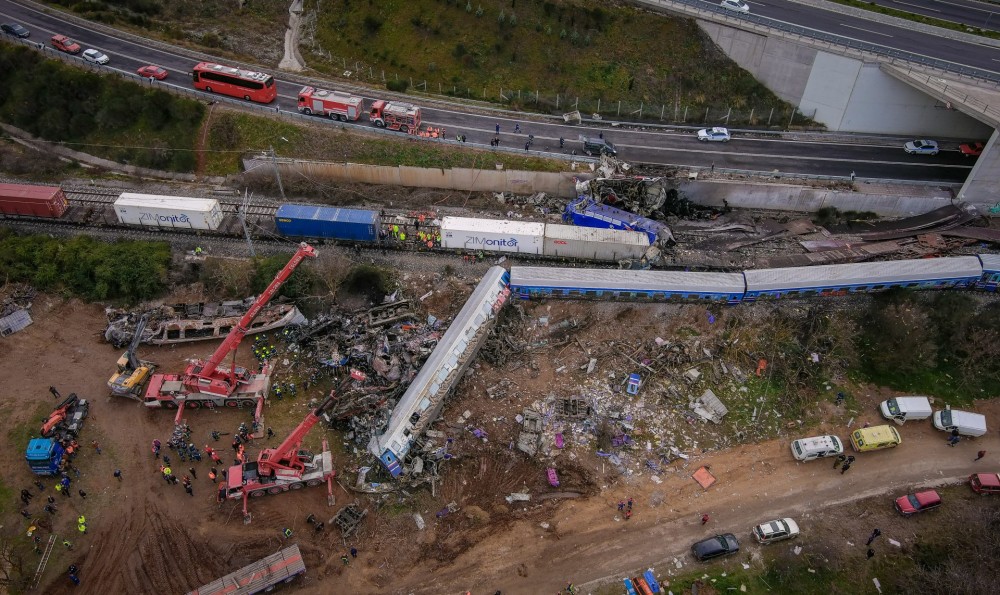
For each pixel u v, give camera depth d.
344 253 62.34
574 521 46.22
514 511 46.59
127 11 84.88
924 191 67.56
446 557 44.06
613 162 68.81
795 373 54.81
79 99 72.06
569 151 71.31
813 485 48.84
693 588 43.16
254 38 85.31
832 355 55.88
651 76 77.62
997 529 46.22
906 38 75.31
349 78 80.00
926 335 55.56
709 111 76.56
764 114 76.25
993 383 54.81
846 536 46.19
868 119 74.38
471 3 80.31
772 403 53.44
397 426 47.19
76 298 58.41
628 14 78.88
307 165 68.38
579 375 54.25
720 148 72.81
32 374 52.94
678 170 69.25
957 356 56.00
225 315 56.75
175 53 79.88
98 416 50.59
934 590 43.00
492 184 69.19
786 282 58.03
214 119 71.06
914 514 47.19
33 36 78.50
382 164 68.94
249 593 40.88
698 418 52.19
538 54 78.75
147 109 71.06
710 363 55.44
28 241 60.59
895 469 49.97
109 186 68.31
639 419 51.78
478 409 51.88
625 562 44.31
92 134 71.81
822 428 52.19
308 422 43.97
